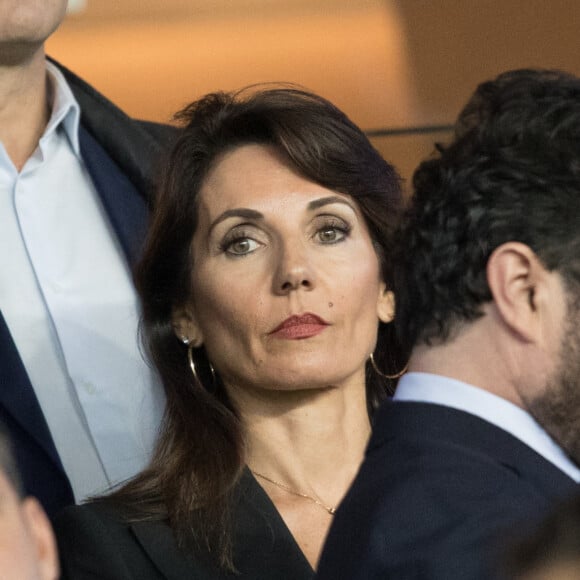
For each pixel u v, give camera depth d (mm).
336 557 7617
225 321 12070
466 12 17688
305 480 11984
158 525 11617
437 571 7117
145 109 17375
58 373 13688
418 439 7781
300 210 12062
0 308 13688
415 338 8203
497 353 7887
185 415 12094
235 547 11539
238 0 17734
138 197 14188
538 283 7789
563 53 17656
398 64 17625
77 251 14062
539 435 7859
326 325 11883
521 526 5723
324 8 17766
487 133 8188
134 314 13898
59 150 14383
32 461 12688
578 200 7836
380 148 17422
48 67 14711
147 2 17609
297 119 12234
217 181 12273
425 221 8234
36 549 6699
